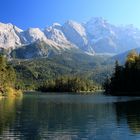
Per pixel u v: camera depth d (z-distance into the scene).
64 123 60.22
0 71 173.12
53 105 107.25
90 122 61.66
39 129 53.00
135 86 183.62
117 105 102.44
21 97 182.62
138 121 62.75
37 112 81.00
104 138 45.62
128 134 48.59
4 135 47.62
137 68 185.00
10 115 73.69
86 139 44.97
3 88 174.50
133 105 101.31
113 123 60.19
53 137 46.25
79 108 93.31
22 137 46.16
